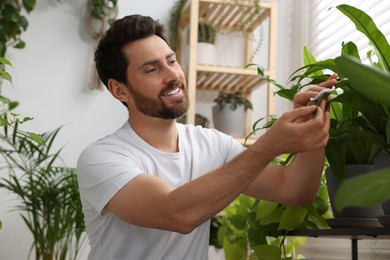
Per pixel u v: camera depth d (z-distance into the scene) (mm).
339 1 2576
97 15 2945
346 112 1292
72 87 2949
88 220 1478
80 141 2928
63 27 2975
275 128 1070
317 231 1289
